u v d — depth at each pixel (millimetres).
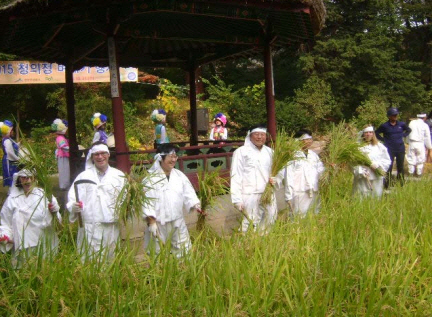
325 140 7773
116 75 7441
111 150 9492
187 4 7195
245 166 6352
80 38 9344
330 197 6688
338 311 3877
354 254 4539
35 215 5164
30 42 9172
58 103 17734
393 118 10164
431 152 13258
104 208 5043
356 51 21219
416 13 25531
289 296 4039
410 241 4977
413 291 4230
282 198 8805
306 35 8938
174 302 3795
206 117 12820
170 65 11094
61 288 3877
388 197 7195
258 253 4609
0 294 3939
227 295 3988
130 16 7148
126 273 4184
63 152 9406
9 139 9516
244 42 8906
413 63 23406
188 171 8578
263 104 20297
